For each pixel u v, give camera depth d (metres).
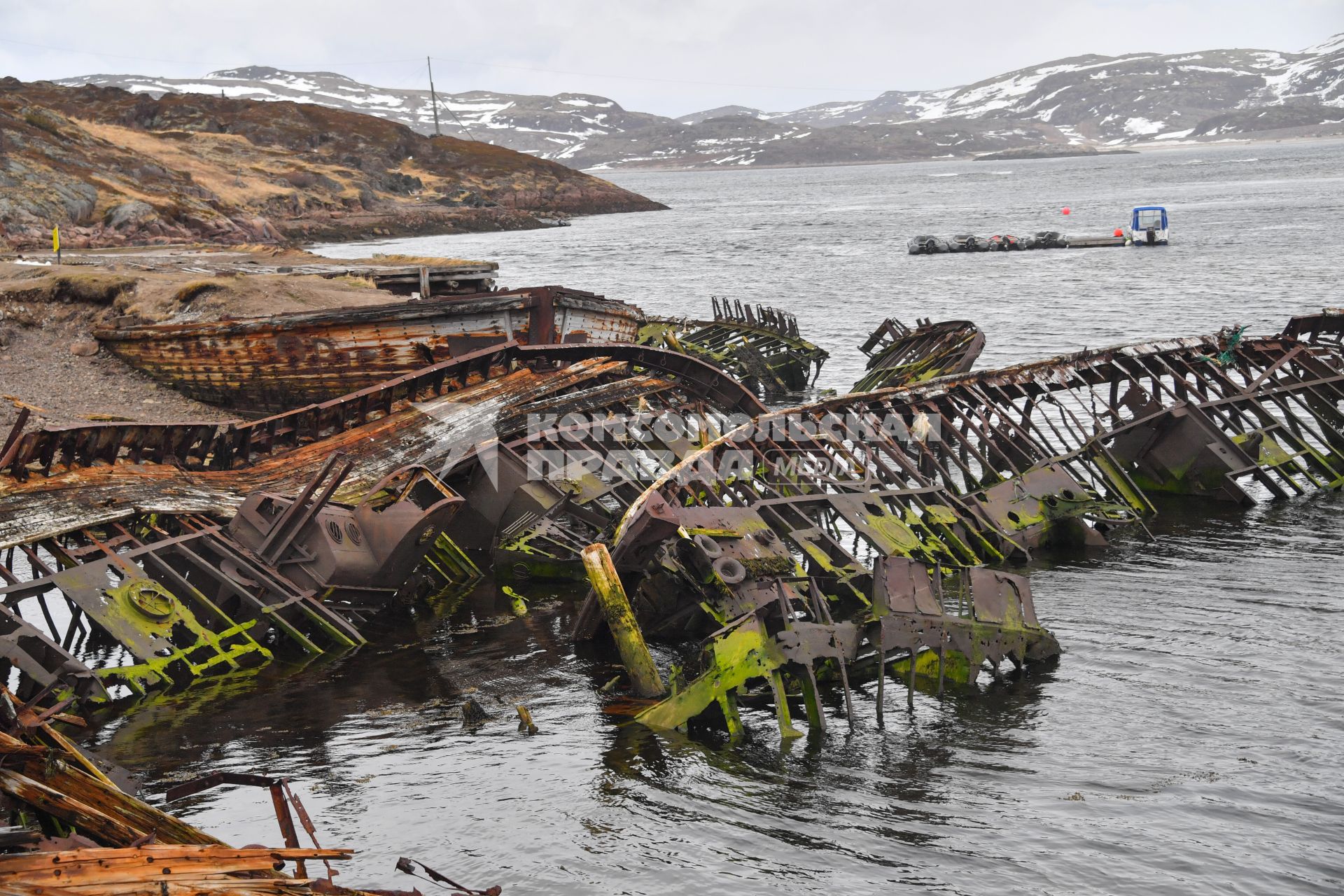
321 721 12.70
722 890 9.18
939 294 62.31
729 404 24.69
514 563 18.39
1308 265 66.69
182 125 159.75
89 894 5.98
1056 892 9.12
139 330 28.20
